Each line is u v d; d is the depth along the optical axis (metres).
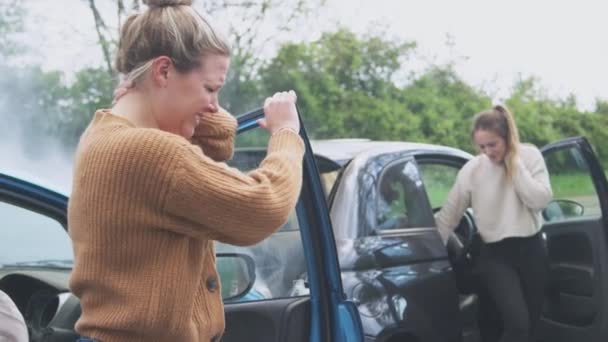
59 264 2.67
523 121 16.53
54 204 2.67
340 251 3.84
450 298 4.19
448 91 15.49
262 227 1.83
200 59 1.84
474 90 16.00
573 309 4.99
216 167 1.80
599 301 4.79
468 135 14.97
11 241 2.64
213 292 1.98
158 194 1.75
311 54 13.70
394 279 3.94
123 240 1.76
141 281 1.78
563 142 4.89
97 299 1.81
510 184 4.48
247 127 2.85
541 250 4.55
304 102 13.34
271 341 3.03
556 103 17.39
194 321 1.89
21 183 2.62
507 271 4.51
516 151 4.40
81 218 1.80
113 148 1.76
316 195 2.97
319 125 13.41
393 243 4.05
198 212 1.77
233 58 12.75
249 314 3.03
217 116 2.09
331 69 14.01
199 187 1.75
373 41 14.61
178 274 1.81
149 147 1.75
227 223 1.79
